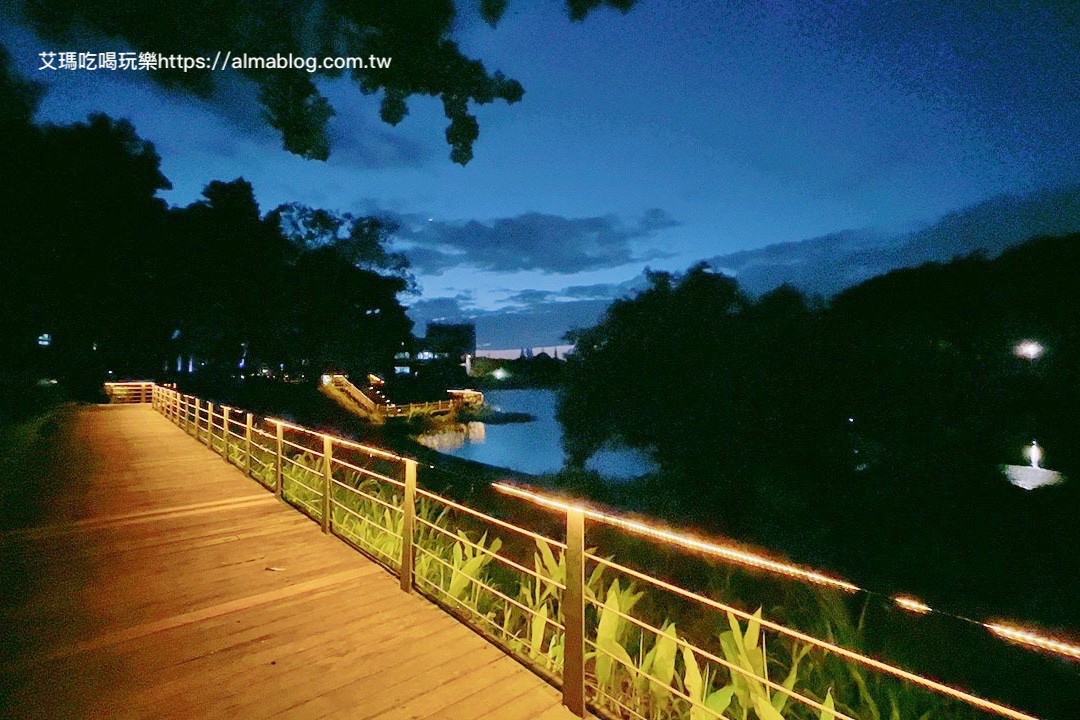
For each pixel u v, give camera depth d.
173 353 38.75
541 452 36.12
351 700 2.93
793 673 3.12
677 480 13.52
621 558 7.27
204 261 33.94
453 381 71.00
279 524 6.23
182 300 34.38
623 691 3.29
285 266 39.56
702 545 2.46
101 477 8.91
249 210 36.56
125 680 3.09
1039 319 12.16
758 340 14.23
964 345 12.86
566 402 17.58
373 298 48.06
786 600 5.22
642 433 15.13
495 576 5.35
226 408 10.79
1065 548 8.02
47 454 11.23
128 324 32.50
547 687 3.07
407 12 2.25
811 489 12.12
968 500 10.26
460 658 3.35
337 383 46.47
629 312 16.47
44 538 5.68
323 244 44.41
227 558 5.08
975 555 8.13
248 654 3.38
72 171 24.98
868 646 4.12
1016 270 12.78
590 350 17.00
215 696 2.95
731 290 15.12
